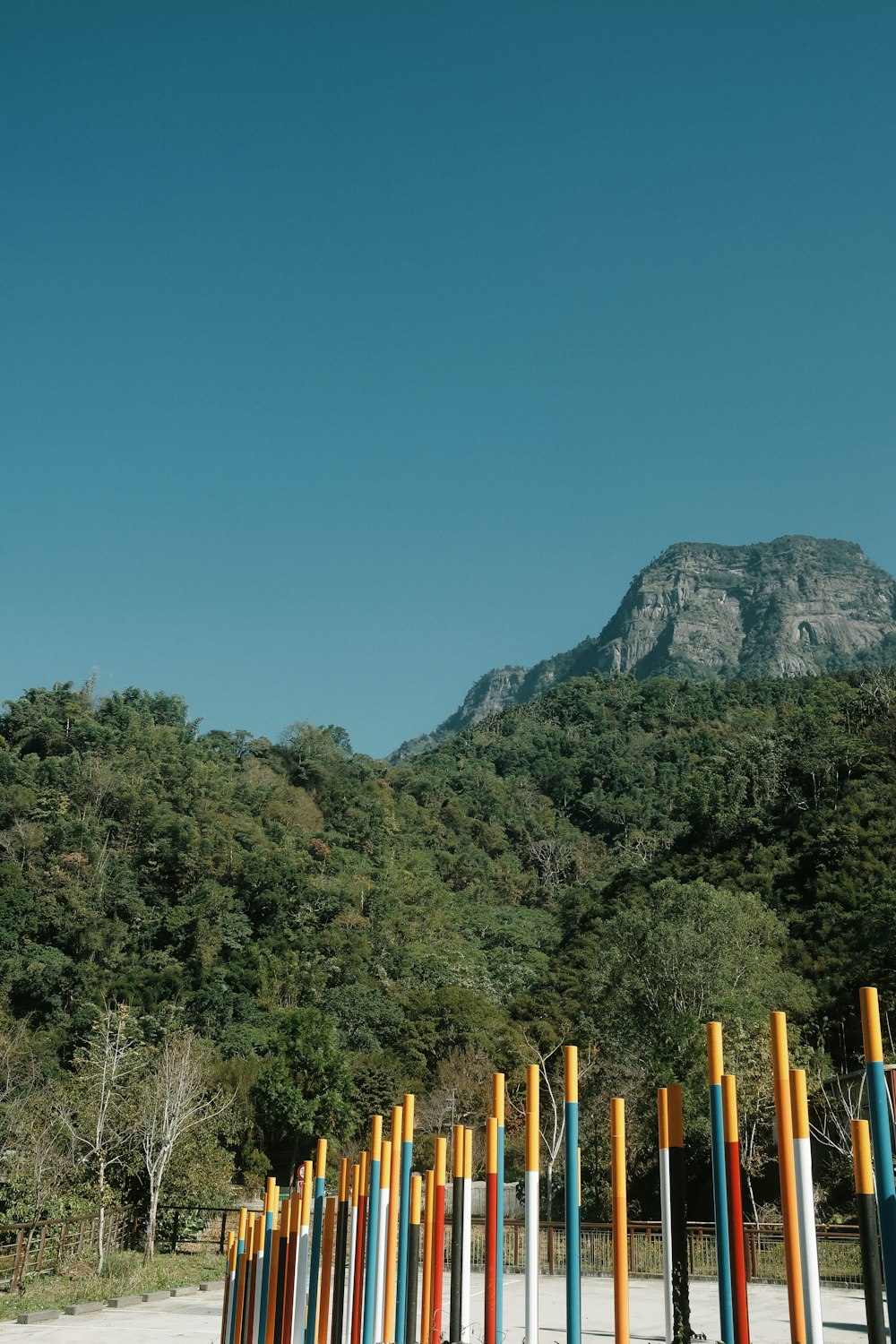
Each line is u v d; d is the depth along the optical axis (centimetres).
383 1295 645
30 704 13788
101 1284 2089
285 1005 8350
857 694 10231
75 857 9925
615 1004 4122
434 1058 6562
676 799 15950
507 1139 3759
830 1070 3966
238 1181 4797
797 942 5612
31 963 8212
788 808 7712
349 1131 5266
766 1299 1616
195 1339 1504
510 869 14625
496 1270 550
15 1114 2797
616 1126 501
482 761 18362
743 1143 3078
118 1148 2681
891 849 6688
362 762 16888
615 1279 484
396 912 11006
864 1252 397
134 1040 3095
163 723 15425
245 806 12825
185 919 9256
